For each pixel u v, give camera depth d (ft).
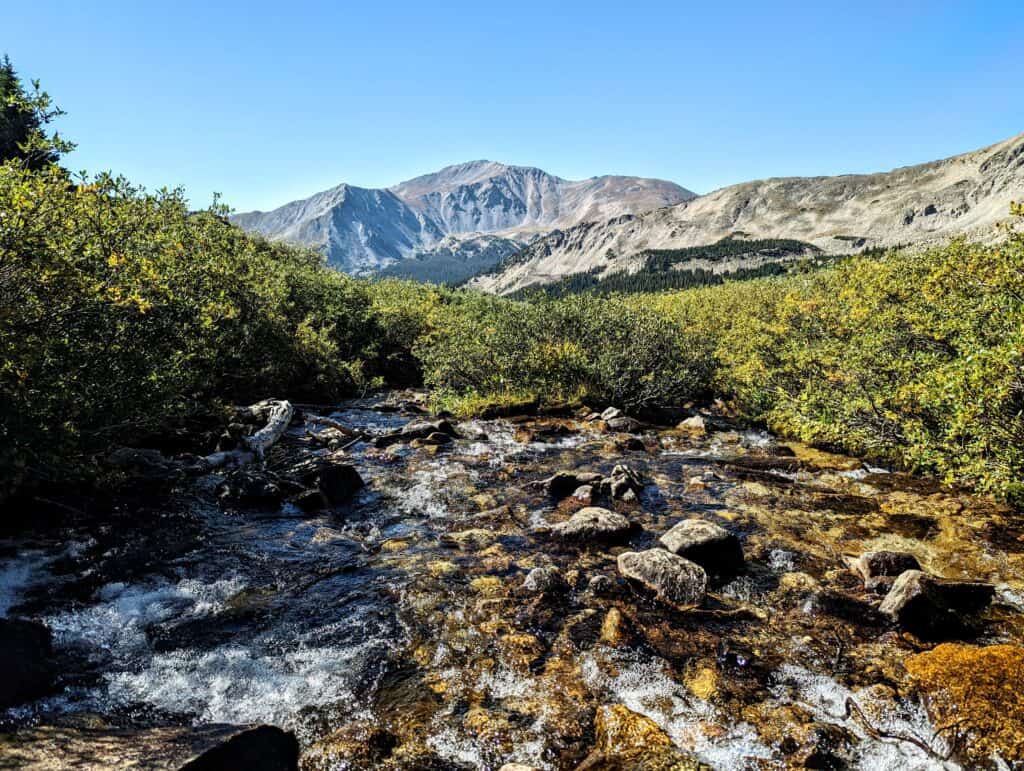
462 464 38.91
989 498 29.91
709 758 13.52
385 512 30.55
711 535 24.07
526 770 12.98
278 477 33.17
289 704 15.56
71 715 14.24
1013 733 13.60
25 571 21.66
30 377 23.20
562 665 17.30
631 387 56.95
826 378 44.19
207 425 41.50
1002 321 30.53
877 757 13.71
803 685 16.34
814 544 25.95
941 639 18.42
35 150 25.40
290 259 91.56
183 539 25.73
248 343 52.13
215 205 66.08
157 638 18.53
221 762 11.62
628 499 31.83
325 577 23.00
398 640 18.65
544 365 58.13
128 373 28.99
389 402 62.85
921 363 34.30
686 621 19.72
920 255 43.93
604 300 66.90
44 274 21.67
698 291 98.43
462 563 24.34
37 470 24.64
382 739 14.19
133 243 31.96
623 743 13.84
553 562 24.39
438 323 89.15
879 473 35.73
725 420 55.11
